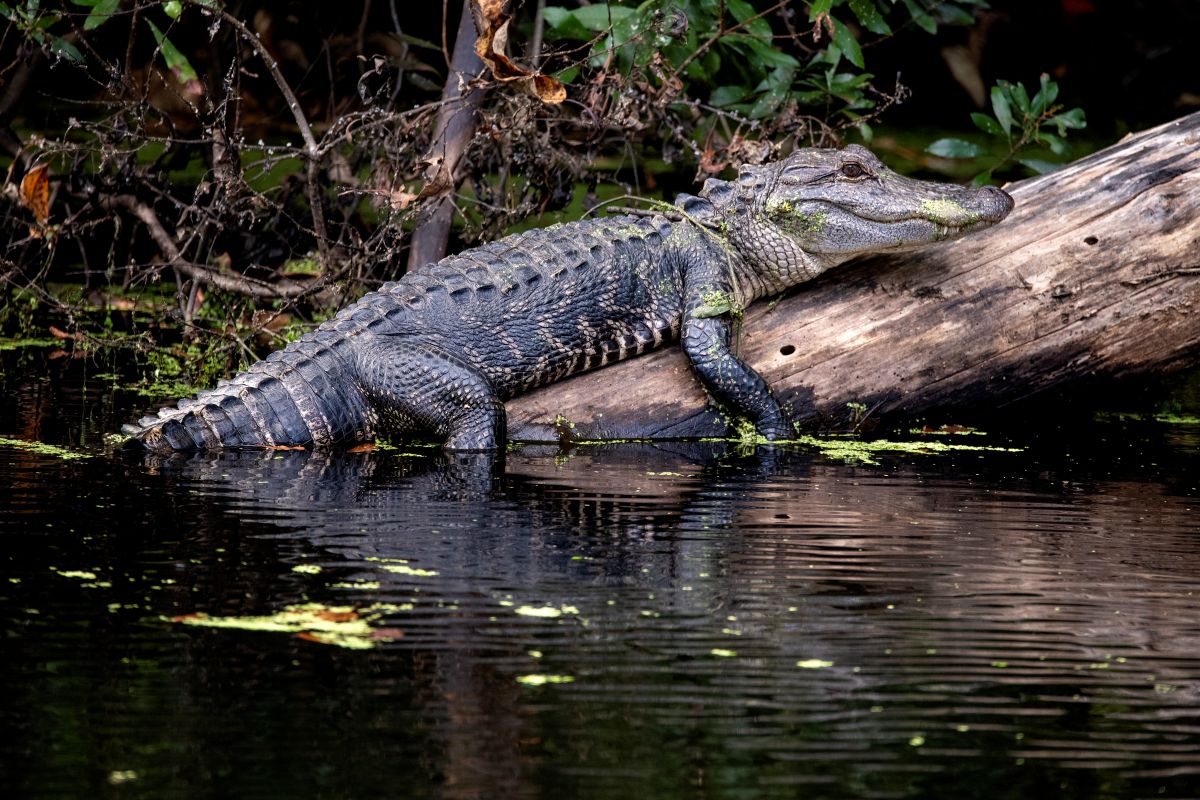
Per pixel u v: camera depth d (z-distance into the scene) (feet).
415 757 18.02
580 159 47.85
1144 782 17.81
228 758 17.85
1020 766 18.20
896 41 80.38
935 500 32.32
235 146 45.19
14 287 52.42
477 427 37.45
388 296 38.55
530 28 54.95
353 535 27.84
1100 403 45.32
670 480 33.83
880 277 39.81
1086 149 75.20
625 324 39.29
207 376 46.19
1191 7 82.74
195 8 59.98
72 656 21.01
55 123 71.36
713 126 48.91
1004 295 39.40
